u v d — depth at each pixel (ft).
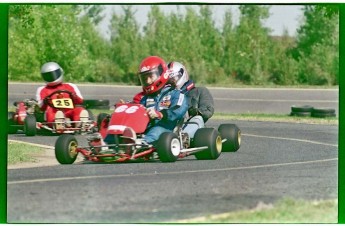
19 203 50.26
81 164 63.82
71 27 145.79
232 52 150.00
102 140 61.52
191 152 64.28
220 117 109.40
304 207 49.55
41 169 61.46
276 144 77.15
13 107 113.39
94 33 152.35
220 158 66.74
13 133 89.45
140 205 49.34
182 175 58.18
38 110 87.35
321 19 145.69
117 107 62.90
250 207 49.08
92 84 141.38
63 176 58.18
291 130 91.30
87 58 149.69
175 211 48.03
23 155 69.46
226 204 49.75
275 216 47.57
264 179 57.52
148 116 62.23
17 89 131.44
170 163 63.26
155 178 57.06
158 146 62.08
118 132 60.54
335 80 146.00
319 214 48.55
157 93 64.13
